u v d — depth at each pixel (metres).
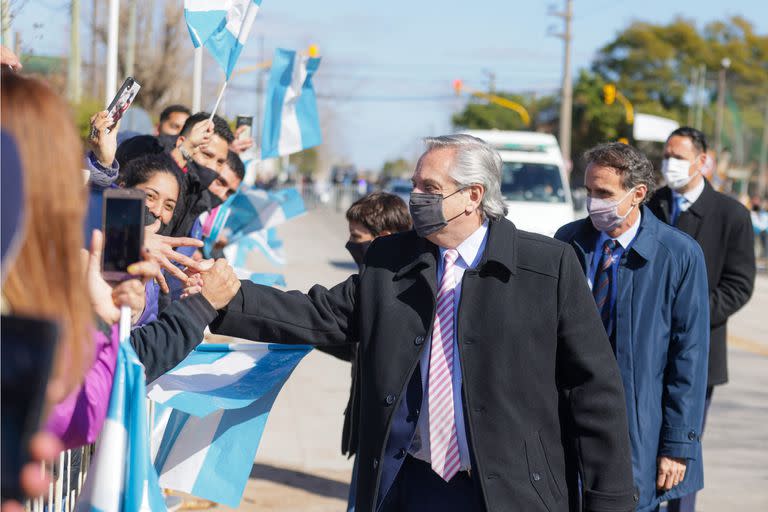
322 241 26.33
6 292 1.57
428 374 2.96
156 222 3.83
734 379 9.79
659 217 5.12
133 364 2.27
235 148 6.07
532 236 3.04
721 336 5.00
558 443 2.96
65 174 1.60
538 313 2.94
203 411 3.11
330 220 38.28
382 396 2.95
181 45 21.30
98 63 18.67
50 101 1.61
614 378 2.99
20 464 1.36
